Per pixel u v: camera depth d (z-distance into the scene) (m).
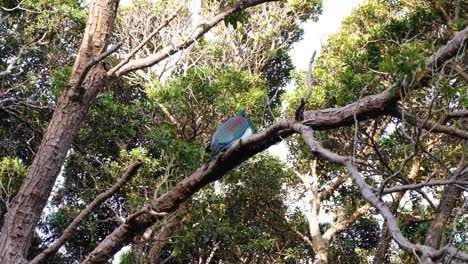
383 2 14.77
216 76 13.98
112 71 5.94
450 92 4.19
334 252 16.12
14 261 4.95
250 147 4.55
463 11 9.99
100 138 13.12
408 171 12.87
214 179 4.80
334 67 13.82
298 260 16.25
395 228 2.66
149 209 4.71
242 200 14.80
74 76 5.74
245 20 7.91
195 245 13.30
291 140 15.14
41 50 13.18
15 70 12.90
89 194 13.66
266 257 15.39
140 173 10.98
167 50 7.10
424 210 13.45
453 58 4.46
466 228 9.17
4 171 9.57
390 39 10.70
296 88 14.36
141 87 16.20
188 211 10.94
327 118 4.45
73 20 13.27
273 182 14.64
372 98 4.39
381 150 9.74
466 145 4.69
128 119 12.73
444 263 2.46
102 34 5.92
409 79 4.17
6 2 12.52
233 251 14.05
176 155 10.45
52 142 5.43
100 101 12.49
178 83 12.17
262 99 13.12
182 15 14.98
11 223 5.08
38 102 12.16
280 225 15.75
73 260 14.99
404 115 4.03
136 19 15.73
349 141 9.50
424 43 6.37
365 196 2.96
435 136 11.74
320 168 15.56
